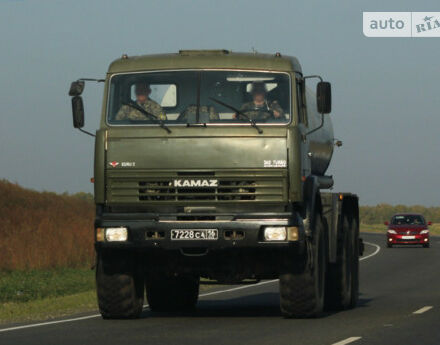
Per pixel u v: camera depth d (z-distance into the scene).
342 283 44.12
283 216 35.66
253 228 35.53
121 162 36.41
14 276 70.38
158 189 36.19
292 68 36.88
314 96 44.41
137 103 37.00
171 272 38.53
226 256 37.22
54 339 31.00
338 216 43.44
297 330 33.69
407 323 36.16
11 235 83.62
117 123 36.81
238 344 29.31
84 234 84.38
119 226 36.09
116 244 36.09
